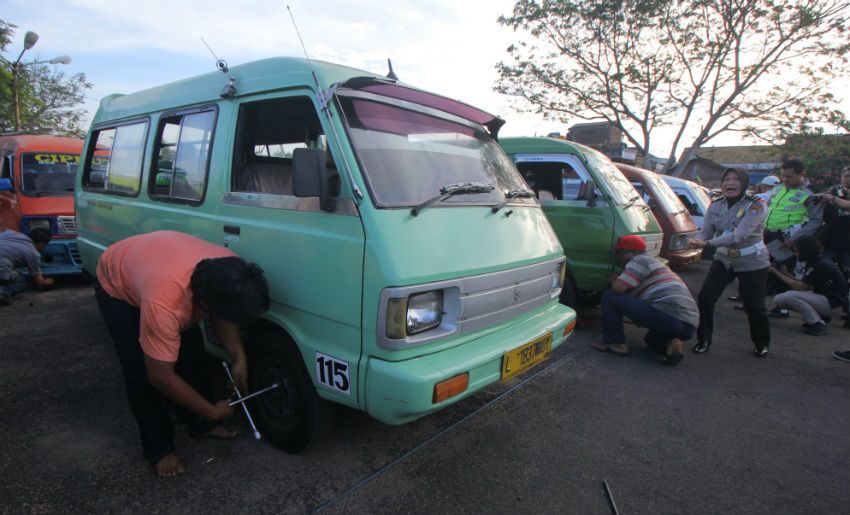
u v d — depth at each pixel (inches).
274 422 110.7
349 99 101.0
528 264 112.8
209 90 126.3
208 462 105.0
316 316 95.0
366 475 102.3
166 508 90.3
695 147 671.8
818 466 113.2
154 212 139.8
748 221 165.0
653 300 168.7
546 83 719.1
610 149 847.7
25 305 217.3
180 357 102.8
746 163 1205.7
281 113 116.6
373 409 86.6
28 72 828.6
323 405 100.7
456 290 93.2
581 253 209.2
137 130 156.6
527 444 117.3
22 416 120.4
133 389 95.9
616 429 126.4
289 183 126.2
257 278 88.1
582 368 166.9
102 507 89.8
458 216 102.3
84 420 119.6
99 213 174.7
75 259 252.5
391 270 83.7
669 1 605.3
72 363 152.6
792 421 134.5
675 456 115.1
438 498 96.1
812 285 223.6
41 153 265.1
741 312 252.8
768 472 110.3
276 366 107.7
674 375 163.8
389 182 95.5
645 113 680.4
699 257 291.3
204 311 91.9
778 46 592.4
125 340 94.1
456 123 129.1
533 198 135.3
